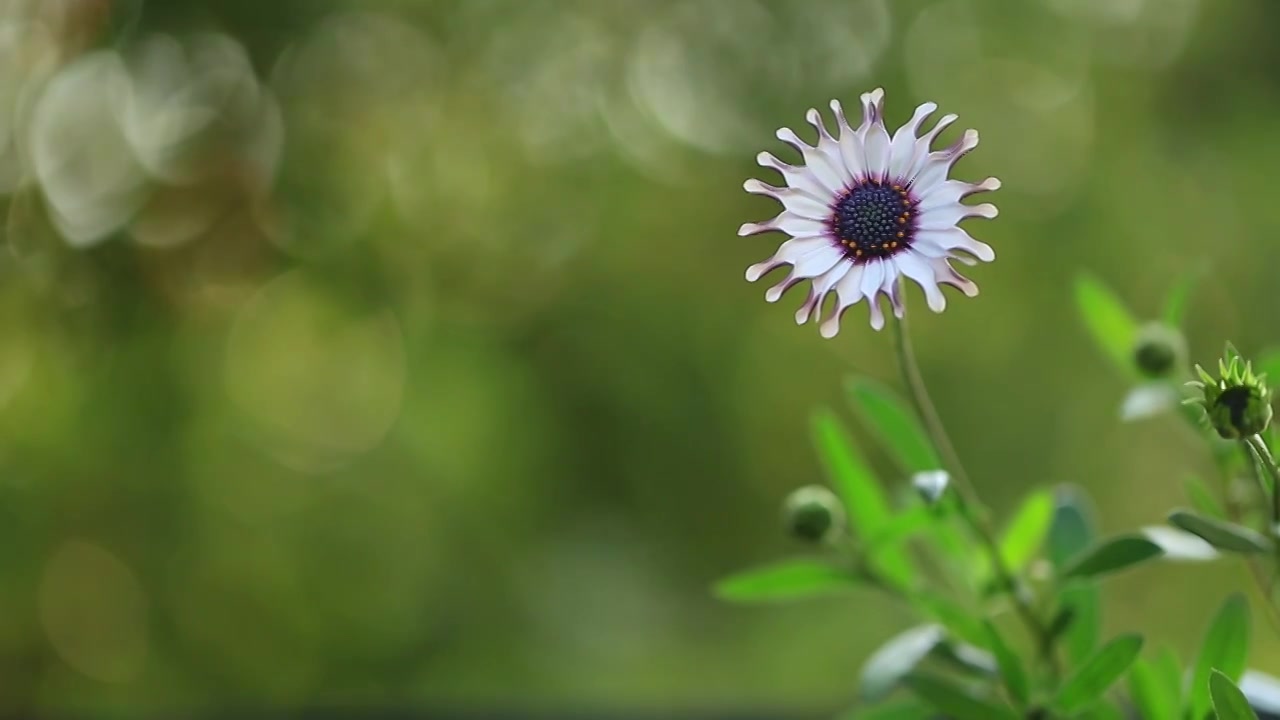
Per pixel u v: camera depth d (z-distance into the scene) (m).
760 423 3.30
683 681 2.94
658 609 3.14
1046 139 3.32
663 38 3.44
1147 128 3.31
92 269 2.48
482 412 3.22
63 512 2.68
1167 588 2.69
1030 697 0.91
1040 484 3.11
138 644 2.77
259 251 2.70
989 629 0.91
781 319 3.30
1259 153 3.19
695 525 3.28
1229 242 3.15
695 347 3.33
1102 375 3.11
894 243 0.81
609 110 3.41
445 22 3.16
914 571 0.98
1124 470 3.02
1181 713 0.90
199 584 2.80
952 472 0.87
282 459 2.94
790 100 3.39
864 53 3.38
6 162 2.43
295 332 2.95
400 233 3.03
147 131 2.56
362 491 3.00
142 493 2.73
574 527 3.22
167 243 2.56
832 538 0.97
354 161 2.91
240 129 2.64
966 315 3.14
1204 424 0.85
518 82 3.32
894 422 0.98
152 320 2.58
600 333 3.32
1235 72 3.25
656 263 3.38
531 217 3.27
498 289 3.25
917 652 0.93
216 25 2.64
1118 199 3.23
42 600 2.71
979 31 3.36
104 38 2.49
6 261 2.41
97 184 2.49
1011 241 3.19
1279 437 0.90
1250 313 3.10
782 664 2.88
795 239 0.82
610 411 3.30
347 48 2.90
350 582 2.94
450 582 3.04
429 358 3.17
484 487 3.14
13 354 2.50
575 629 3.04
